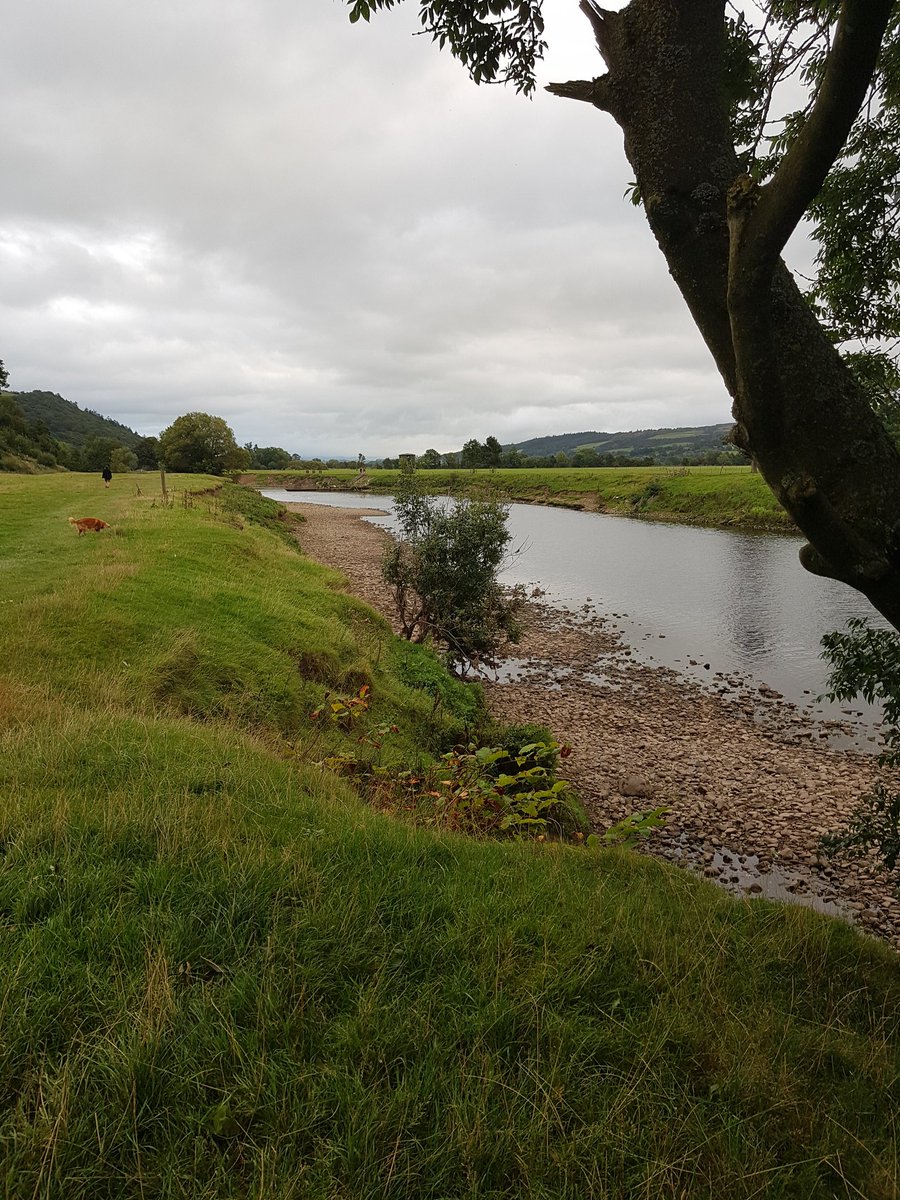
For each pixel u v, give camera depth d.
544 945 3.39
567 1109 2.50
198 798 4.72
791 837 10.09
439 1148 2.28
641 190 2.78
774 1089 2.73
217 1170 2.15
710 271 2.60
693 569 33.28
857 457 2.46
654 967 3.44
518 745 9.63
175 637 10.61
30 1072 2.38
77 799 4.45
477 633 15.75
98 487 37.97
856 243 4.49
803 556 2.80
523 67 4.22
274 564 21.02
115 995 2.74
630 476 73.50
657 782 11.86
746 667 18.98
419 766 8.75
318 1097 2.43
